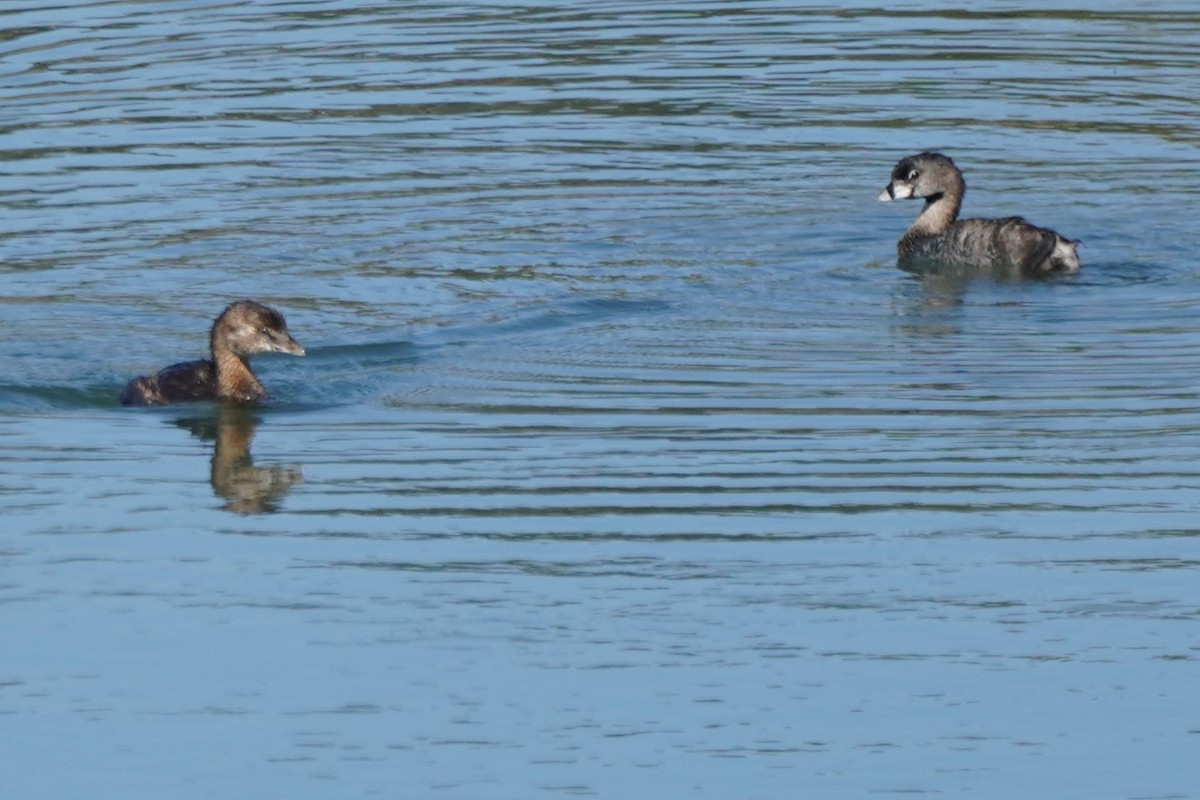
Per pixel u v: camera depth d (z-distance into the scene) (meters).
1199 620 13.29
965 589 13.80
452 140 26.78
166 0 34.22
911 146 26.69
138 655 12.92
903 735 11.84
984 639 13.05
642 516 15.19
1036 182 25.34
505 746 11.70
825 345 19.67
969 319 20.56
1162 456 16.38
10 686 12.49
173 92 28.67
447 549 14.59
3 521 15.26
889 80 29.72
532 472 16.16
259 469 16.36
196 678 12.59
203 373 18.34
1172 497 15.45
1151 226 23.70
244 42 31.48
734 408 17.72
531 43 31.66
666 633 13.16
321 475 16.20
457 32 32.31
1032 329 20.19
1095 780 11.32
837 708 12.18
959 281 22.03
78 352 19.39
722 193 24.81
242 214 23.64
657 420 17.42
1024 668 12.64
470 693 12.36
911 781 11.30
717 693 12.34
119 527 15.13
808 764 11.50
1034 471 16.08
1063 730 11.89
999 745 11.70
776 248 22.98
